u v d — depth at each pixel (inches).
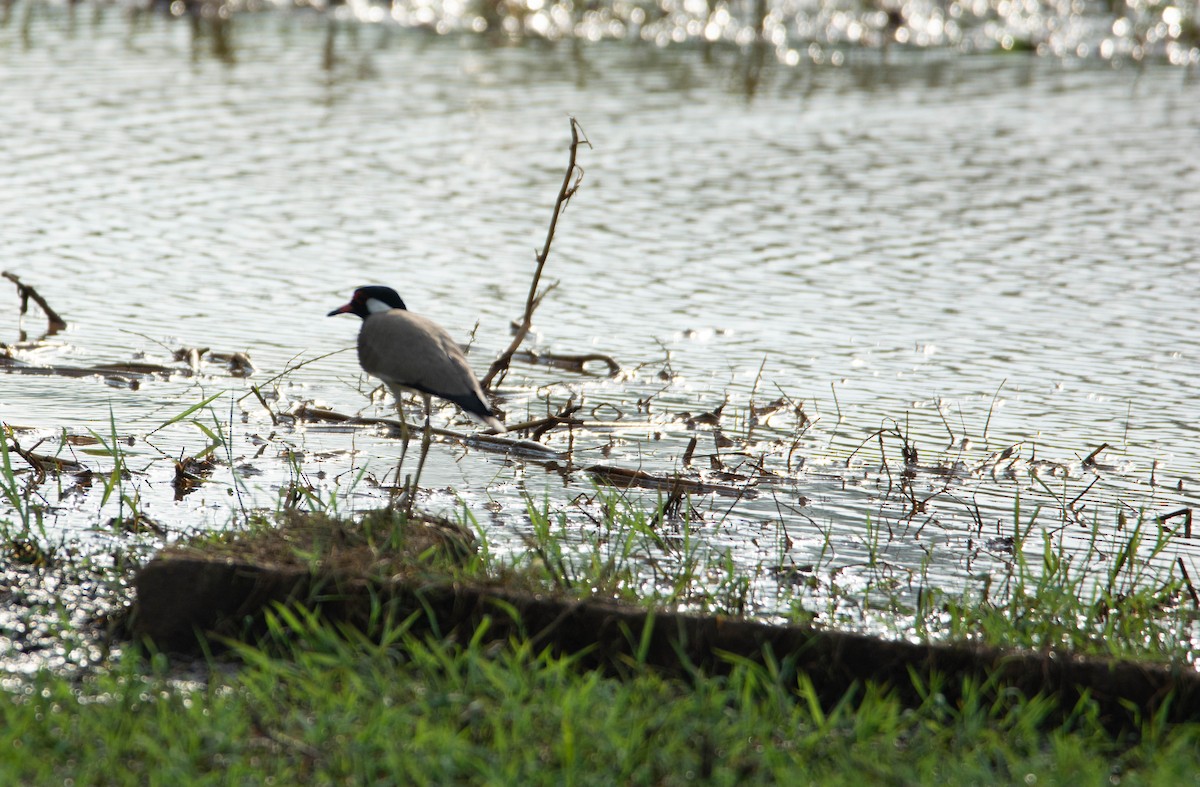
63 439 479.2
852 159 960.3
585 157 946.7
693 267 740.0
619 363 604.7
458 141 976.9
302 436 508.7
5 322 627.5
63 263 712.4
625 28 1398.9
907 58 1312.7
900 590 386.6
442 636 324.8
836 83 1197.7
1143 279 729.0
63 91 1058.1
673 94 1135.0
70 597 351.6
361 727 278.7
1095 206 859.4
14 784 253.1
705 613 330.3
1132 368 603.5
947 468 491.8
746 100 1123.3
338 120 1018.7
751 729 284.7
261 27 1350.9
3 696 284.4
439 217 813.9
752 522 439.2
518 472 483.2
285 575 326.0
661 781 265.7
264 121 1006.4
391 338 439.2
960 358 614.5
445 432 517.0
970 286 717.3
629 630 320.8
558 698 287.0
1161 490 474.3
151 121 991.6
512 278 714.8
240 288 686.5
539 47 1312.7
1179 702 310.7
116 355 591.2
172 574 325.1
